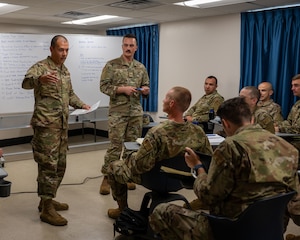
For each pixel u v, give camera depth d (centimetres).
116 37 600
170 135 225
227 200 163
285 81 439
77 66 575
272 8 450
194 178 190
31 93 543
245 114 166
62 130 304
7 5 446
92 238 273
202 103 489
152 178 239
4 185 169
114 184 285
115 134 367
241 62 481
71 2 420
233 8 455
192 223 186
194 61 556
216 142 276
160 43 607
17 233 280
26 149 598
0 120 509
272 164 154
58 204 328
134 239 270
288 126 346
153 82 618
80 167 482
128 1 416
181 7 451
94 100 593
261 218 154
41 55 544
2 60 516
